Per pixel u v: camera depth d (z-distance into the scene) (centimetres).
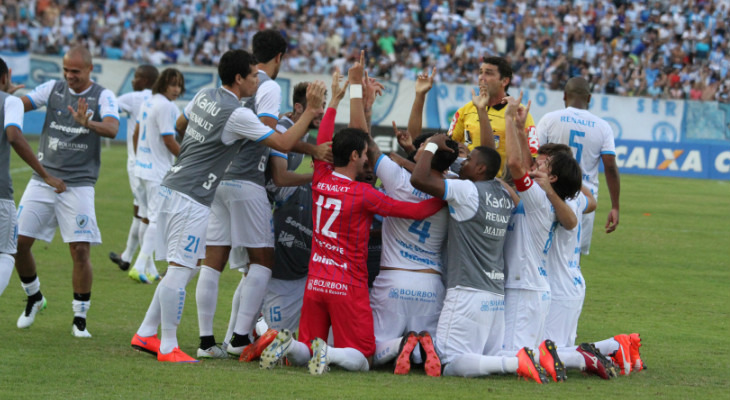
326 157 2186
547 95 9856
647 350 2578
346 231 2139
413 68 11100
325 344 2084
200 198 2216
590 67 11475
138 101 3762
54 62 9362
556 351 2106
